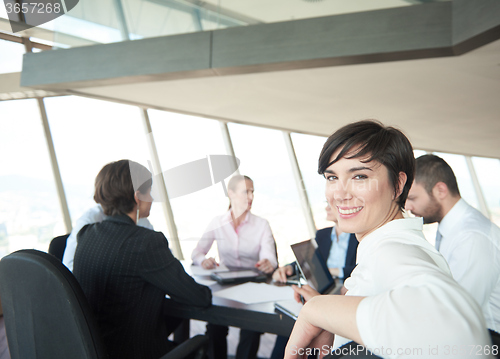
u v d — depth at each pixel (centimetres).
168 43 359
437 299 34
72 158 469
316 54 305
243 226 226
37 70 400
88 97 439
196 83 391
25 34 402
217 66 341
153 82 394
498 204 540
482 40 258
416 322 33
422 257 42
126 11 374
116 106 470
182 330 201
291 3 312
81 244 129
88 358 93
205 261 196
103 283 122
